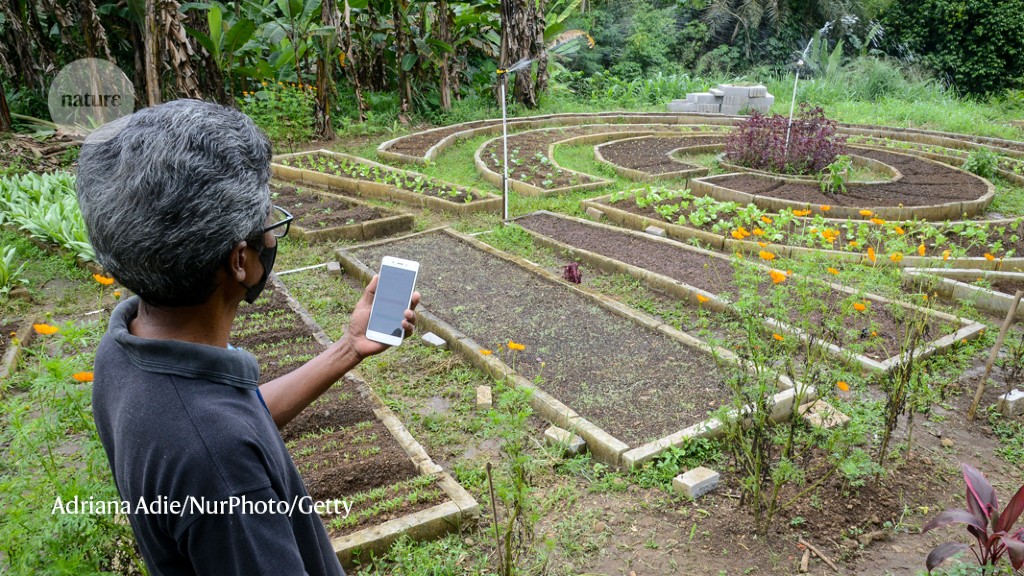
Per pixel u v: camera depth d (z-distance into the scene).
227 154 1.11
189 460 1.03
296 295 5.88
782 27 23.09
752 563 2.99
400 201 8.48
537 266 6.25
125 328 1.19
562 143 12.03
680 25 23.48
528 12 15.25
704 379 4.38
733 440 3.65
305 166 10.00
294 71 13.32
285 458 1.23
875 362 4.45
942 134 13.64
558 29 16.97
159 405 1.07
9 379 4.28
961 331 4.93
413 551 2.97
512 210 8.17
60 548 1.92
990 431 4.02
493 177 9.29
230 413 1.10
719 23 22.70
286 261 6.57
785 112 16.44
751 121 10.90
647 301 5.69
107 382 1.17
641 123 15.15
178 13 10.31
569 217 7.81
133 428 1.07
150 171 1.04
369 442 3.75
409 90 13.93
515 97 15.72
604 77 19.83
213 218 1.07
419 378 4.56
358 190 8.84
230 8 13.27
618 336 5.00
